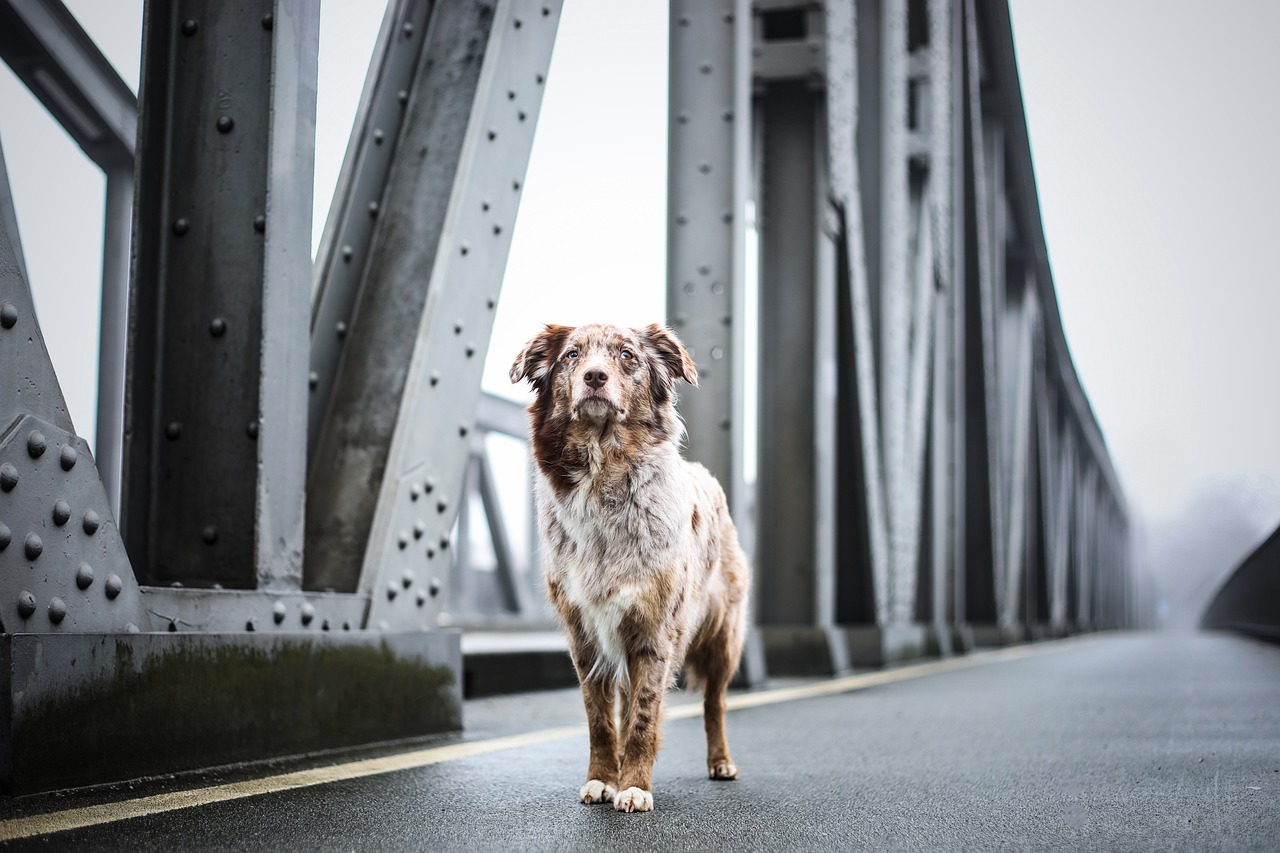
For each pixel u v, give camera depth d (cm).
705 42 772
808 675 936
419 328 484
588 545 361
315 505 479
